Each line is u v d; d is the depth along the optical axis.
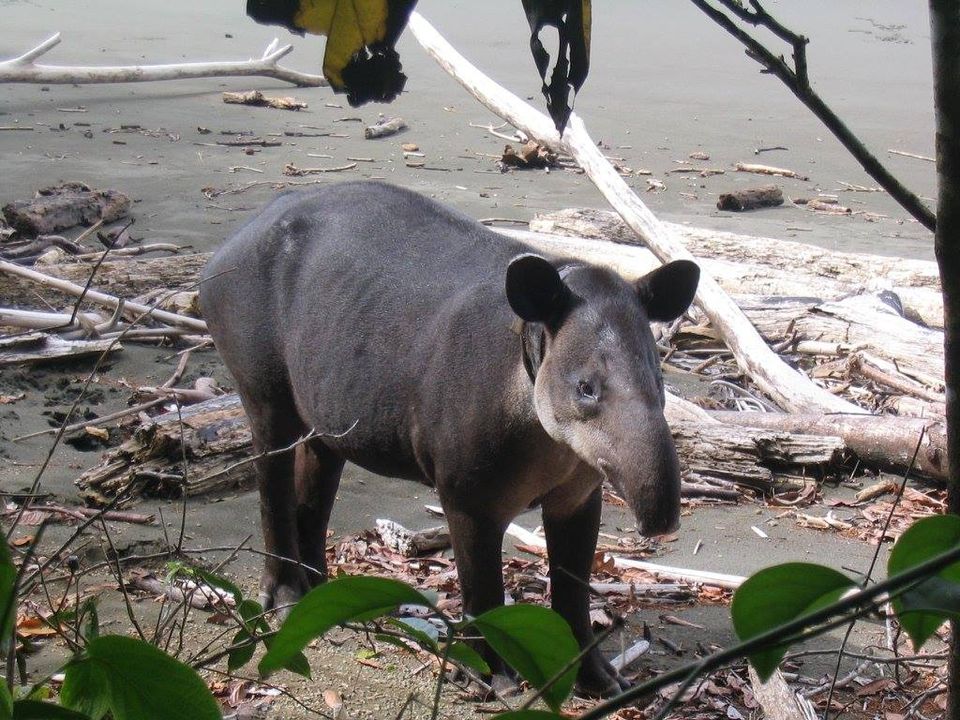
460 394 4.45
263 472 5.32
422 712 4.47
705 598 5.56
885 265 10.79
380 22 1.87
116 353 8.27
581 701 4.68
